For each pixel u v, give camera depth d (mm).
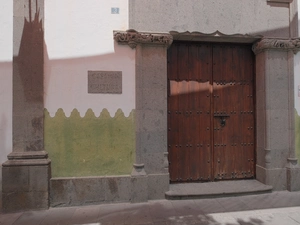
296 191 4426
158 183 4141
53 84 3967
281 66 4500
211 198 4176
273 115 4465
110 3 4105
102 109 4066
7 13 3906
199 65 4695
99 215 3607
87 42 4039
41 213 3701
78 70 4020
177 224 3320
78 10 4031
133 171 4070
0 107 3861
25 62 3867
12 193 3758
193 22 4227
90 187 3990
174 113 4617
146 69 4141
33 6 3912
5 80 3877
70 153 4012
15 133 3836
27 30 3885
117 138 4094
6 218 3543
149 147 4145
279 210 3725
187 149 4656
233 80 4793
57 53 3973
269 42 4375
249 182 4645
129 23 4082
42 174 3812
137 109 4070
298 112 4543
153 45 4152
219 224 3312
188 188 4363
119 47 4098
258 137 4715
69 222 3410
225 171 4762
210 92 4727
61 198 3930
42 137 3908
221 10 4309
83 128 4035
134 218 3500
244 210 3729
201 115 4703
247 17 4375
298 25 4500
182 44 4648
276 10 4461
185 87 4652
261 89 4582
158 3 4145
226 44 4758
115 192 4035
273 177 4434
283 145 4496
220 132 4754
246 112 4816
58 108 3979
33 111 3881
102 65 4066
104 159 4074
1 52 3875
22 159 3807
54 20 3973
